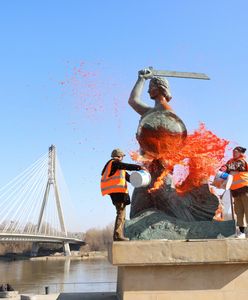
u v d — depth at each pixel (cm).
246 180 827
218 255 684
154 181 819
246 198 821
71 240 8769
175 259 680
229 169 839
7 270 6216
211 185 834
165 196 802
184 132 856
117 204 737
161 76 892
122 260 679
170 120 848
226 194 916
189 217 805
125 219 762
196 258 682
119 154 773
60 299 934
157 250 684
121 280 786
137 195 827
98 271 6038
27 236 6397
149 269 693
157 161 842
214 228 761
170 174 838
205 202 821
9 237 6369
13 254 9750
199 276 693
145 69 932
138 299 682
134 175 737
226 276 695
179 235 756
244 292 688
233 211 873
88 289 3581
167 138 841
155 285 687
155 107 870
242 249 688
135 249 684
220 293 688
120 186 739
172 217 787
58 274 5559
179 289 687
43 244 10131
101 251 11088
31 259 8962
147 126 845
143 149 862
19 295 2898
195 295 685
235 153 850
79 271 6050
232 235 756
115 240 720
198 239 716
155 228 764
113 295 972
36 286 3975
